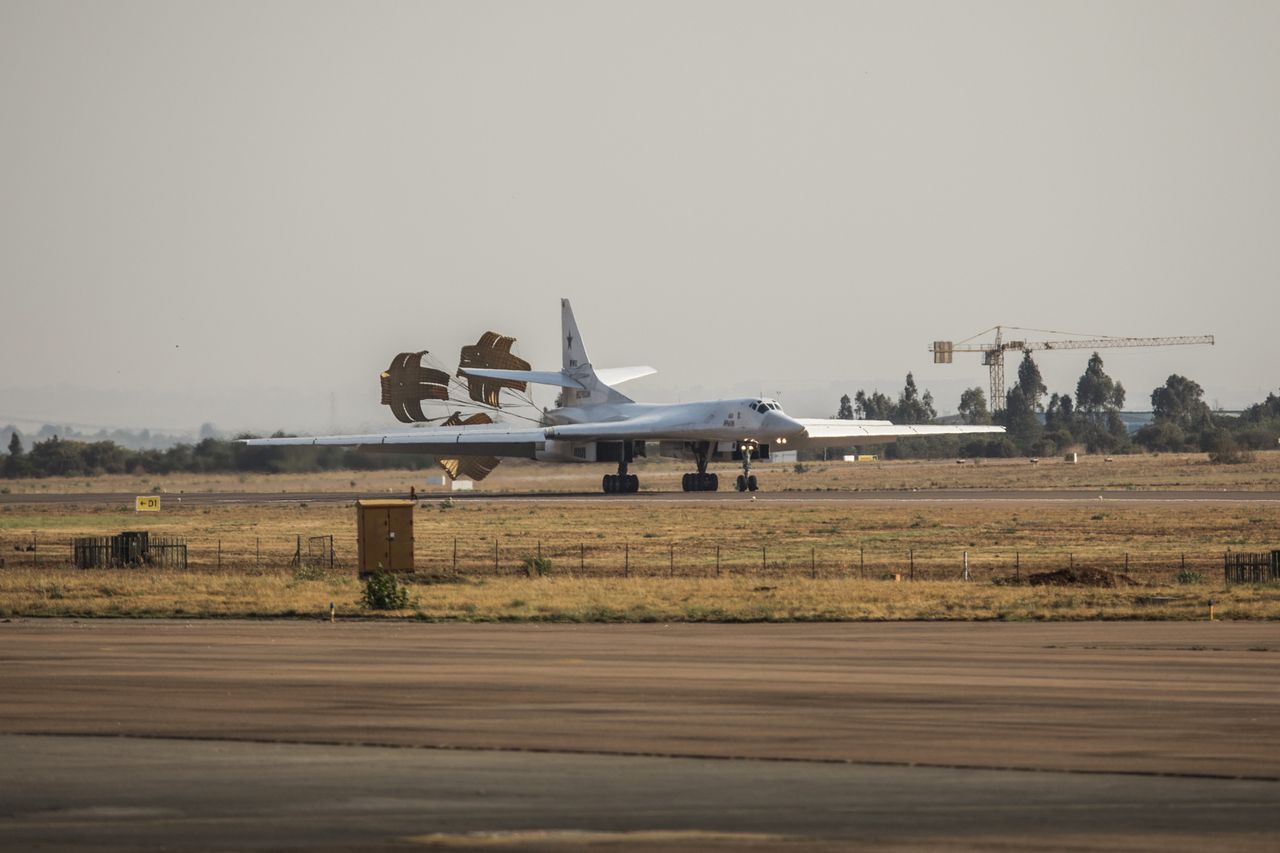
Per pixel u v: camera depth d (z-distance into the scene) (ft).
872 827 179.32
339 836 175.11
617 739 229.04
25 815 184.34
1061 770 208.23
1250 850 170.40
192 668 303.07
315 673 295.69
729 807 188.24
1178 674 292.20
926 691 271.90
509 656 322.75
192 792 195.72
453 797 193.26
